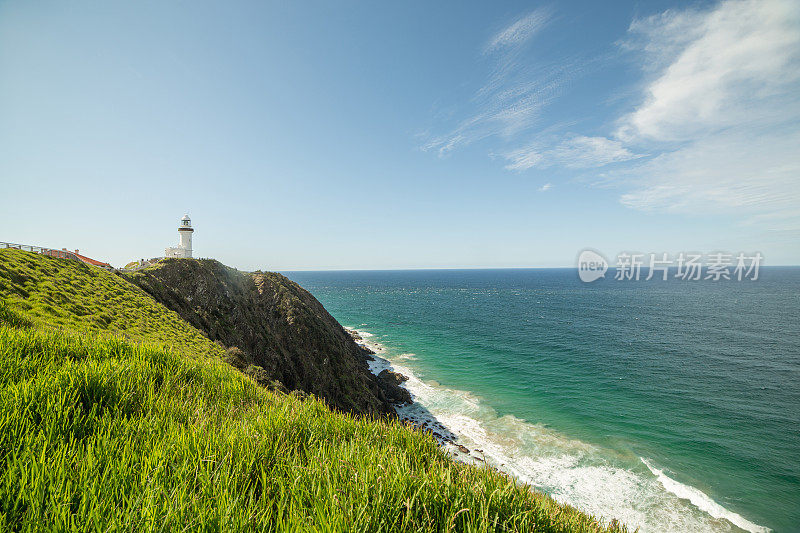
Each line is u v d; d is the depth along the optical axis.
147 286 30.58
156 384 5.45
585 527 3.21
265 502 2.79
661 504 22.77
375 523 2.44
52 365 4.71
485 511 2.62
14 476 2.54
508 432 32.59
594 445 30.14
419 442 4.16
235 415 4.91
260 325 40.06
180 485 2.67
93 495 2.47
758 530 20.69
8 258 18.56
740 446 29.66
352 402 36.44
